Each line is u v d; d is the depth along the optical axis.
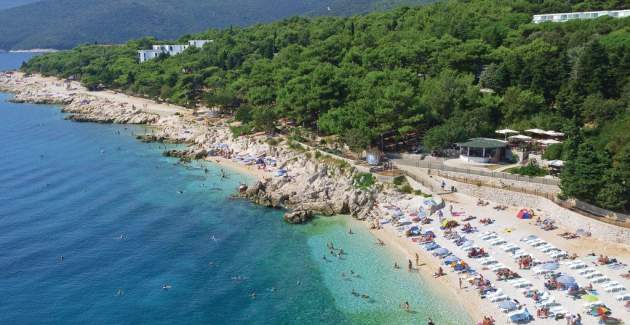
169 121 194.38
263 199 108.31
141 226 98.12
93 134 182.50
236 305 70.62
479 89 132.38
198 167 137.38
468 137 116.75
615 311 61.25
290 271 79.38
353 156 119.50
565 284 65.38
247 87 189.38
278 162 130.25
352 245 86.94
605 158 84.25
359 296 70.88
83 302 72.12
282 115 153.12
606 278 67.94
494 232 84.25
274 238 91.62
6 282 77.44
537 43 138.38
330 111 133.00
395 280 74.31
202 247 88.75
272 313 68.38
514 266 73.62
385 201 100.75
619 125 98.75
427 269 76.50
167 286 75.94
